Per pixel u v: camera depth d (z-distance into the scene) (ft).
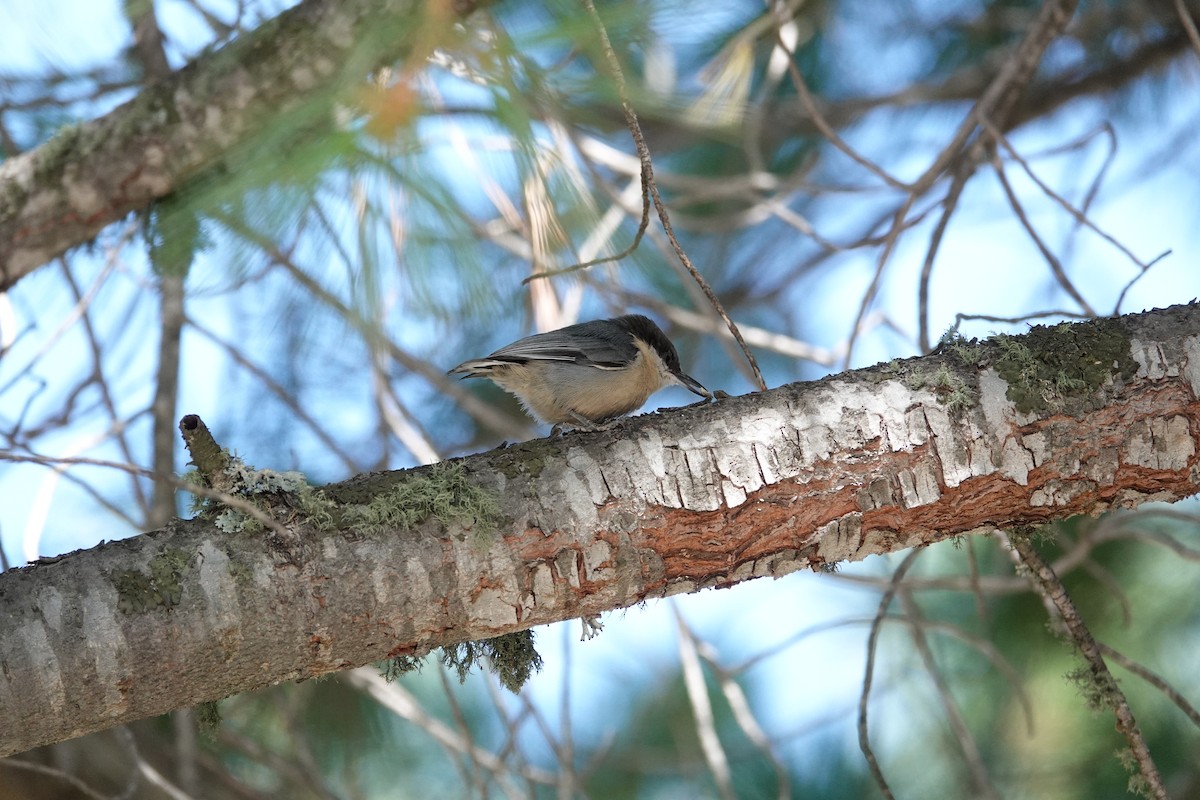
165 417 28.71
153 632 17.12
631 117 17.79
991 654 25.25
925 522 19.12
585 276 24.76
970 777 32.78
